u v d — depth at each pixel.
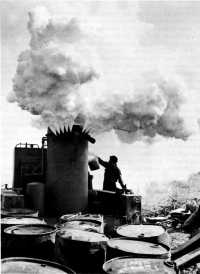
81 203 9.04
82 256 4.92
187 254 4.91
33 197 8.59
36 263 4.31
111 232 7.90
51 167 8.95
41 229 5.82
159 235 6.02
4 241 5.38
